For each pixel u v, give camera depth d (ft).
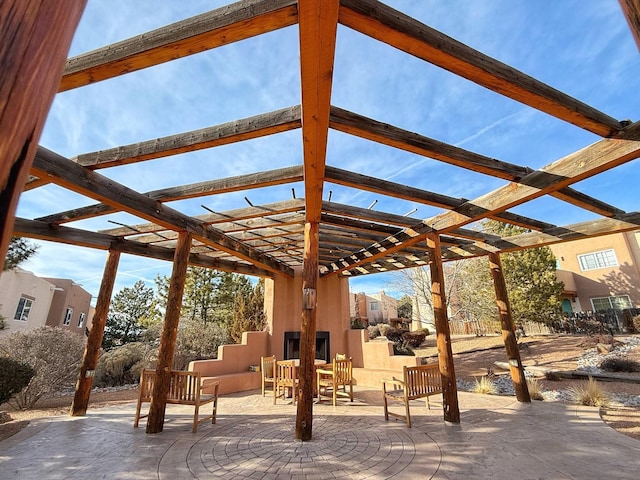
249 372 25.21
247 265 27.12
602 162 9.91
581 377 24.75
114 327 53.26
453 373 15.33
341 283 29.84
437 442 12.46
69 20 1.39
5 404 20.35
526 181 12.14
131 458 11.33
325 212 15.29
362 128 9.68
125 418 16.25
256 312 32.99
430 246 16.96
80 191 11.43
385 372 24.94
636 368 24.66
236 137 10.24
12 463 10.96
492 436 13.00
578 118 9.02
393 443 12.49
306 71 7.20
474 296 42.32
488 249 19.89
